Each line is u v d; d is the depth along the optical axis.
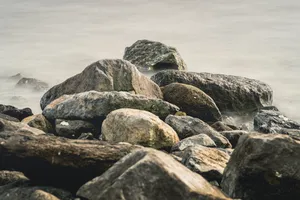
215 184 14.56
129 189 11.29
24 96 44.75
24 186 13.90
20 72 64.19
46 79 58.53
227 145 20.66
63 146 14.16
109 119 19.45
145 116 19.22
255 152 13.18
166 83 32.41
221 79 33.47
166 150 19.06
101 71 27.64
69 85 28.91
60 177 14.04
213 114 28.06
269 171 13.00
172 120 21.95
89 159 13.94
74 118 23.02
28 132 15.28
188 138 19.34
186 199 11.20
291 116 38.00
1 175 14.55
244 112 32.81
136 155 12.15
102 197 11.32
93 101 22.91
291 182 12.92
